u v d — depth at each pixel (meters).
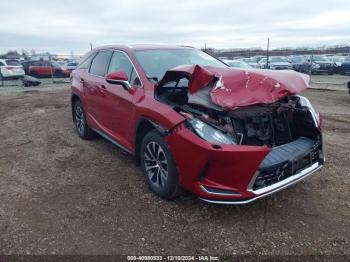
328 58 25.47
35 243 2.99
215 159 2.95
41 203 3.69
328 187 3.97
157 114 3.46
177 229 3.18
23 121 7.74
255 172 2.97
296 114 3.85
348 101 10.83
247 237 3.05
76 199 3.77
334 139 5.91
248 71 3.41
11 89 15.75
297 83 3.44
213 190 3.07
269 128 3.53
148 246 2.94
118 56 4.80
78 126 6.19
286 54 36.41
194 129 3.11
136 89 4.07
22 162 4.96
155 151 3.66
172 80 3.62
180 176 3.31
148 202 3.67
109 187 4.06
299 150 3.49
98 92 5.00
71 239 3.04
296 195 3.78
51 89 15.62
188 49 5.07
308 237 3.03
